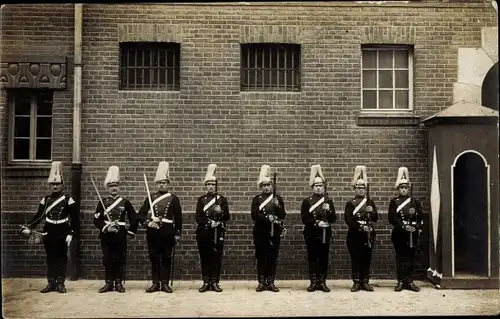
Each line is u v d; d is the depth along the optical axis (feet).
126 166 34.42
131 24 34.53
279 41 34.60
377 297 30.01
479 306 28.27
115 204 31.07
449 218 31.60
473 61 34.88
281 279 34.14
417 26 34.86
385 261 34.37
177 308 28.02
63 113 34.58
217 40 34.63
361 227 30.89
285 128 34.58
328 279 34.30
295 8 34.71
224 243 34.12
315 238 30.81
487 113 31.45
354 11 34.78
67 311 27.61
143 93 34.58
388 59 35.53
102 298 29.94
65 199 31.40
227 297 30.07
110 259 31.14
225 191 34.40
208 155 34.47
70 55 34.60
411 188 31.81
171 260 32.42
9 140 34.68
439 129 31.73
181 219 31.68
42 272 34.40
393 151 34.68
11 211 34.17
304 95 34.65
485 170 31.71
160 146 34.45
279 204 31.07
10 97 34.81
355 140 34.65
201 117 34.55
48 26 34.50
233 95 34.58
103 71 34.53
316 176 31.40
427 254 34.37
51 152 34.60
